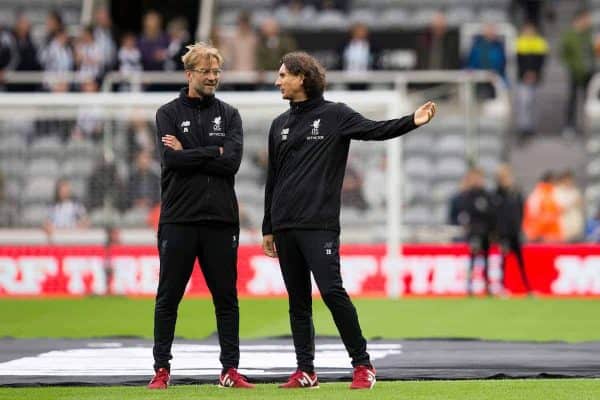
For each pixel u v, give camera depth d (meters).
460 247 72.06
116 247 73.38
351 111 31.73
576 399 29.33
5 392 31.27
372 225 74.12
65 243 74.44
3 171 75.56
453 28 86.25
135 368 37.16
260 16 100.44
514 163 90.00
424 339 46.59
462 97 85.44
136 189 74.69
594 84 92.50
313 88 31.73
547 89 98.56
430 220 83.12
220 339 32.44
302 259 31.73
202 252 32.31
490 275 72.88
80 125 75.25
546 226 78.69
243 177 79.19
